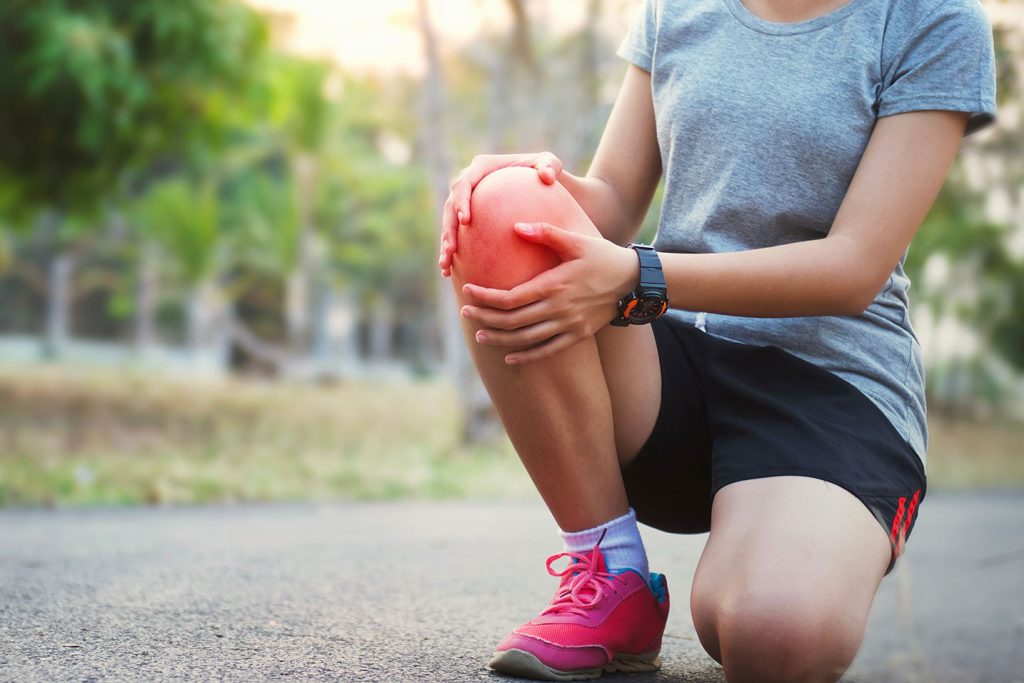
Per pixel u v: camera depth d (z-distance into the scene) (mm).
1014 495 6660
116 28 6980
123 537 2805
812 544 1172
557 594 1390
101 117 6879
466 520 3621
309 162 17016
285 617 1671
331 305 24969
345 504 4242
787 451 1262
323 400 11539
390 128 19781
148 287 21812
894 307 1452
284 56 12562
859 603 1173
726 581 1189
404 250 23094
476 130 10023
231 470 5027
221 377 15586
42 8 6574
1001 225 8781
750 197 1420
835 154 1391
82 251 19016
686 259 1271
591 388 1306
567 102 6758
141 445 5902
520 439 1331
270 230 17391
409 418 9453
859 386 1370
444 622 1688
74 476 4398
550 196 1250
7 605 1663
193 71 7297
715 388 1400
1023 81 3756
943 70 1347
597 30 6734
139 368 16719
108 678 1248
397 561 2420
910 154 1340
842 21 1411
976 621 2746
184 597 1809
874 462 1275
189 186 15258
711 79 1463
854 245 1306
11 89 6750
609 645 1341
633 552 1386
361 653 1438
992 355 13555
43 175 7801
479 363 1295
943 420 14102
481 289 1214
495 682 1295
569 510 1373
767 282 1278
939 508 5723
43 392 9188
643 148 1585
